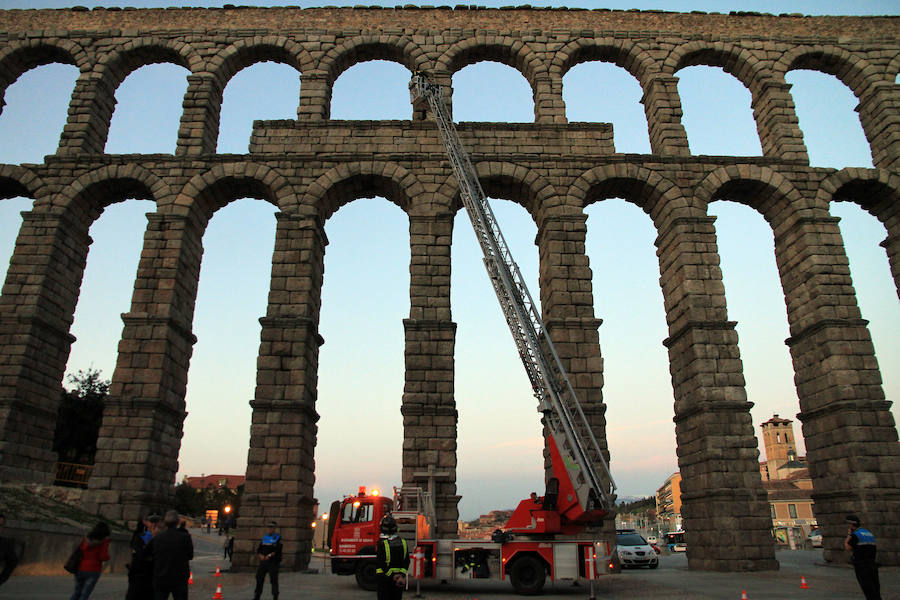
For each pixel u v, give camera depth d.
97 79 32.78
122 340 27.06
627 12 35.19
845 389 26.81
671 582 20.88
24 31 34.03
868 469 25.52
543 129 31.89
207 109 32.28
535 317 23.86
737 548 24.50
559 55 33.94
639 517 173.38
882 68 34.44
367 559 19.14
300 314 27.58
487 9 35.00
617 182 30.91
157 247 28.75
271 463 25.23
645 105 34.56
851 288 28.64
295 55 33.72
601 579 21.95
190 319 29.89
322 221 30.55
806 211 30.06
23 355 26.94
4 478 25.17
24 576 18.72
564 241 29.33
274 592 15.40
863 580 13.23
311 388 27.59
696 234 29.31
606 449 25.64
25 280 28.28
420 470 25.28
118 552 22.30
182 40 33.91
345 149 31.20
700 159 30.91
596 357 27.14
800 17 35.50
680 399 28.50
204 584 20.11
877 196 31.95
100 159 30.45
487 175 30.42
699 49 34.31
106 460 25.30
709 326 27.52
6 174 30.28
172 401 27.62
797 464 125.25
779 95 33.16
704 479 25.92
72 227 30.22
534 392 21.44
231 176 30.12
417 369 26.81
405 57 34.31
